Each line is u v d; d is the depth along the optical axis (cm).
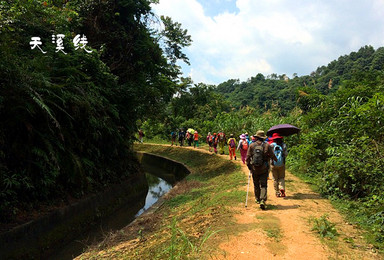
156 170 1922
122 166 1164
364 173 558
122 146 1136
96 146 939
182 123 3002
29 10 752
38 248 573
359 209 472
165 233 518
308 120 1194
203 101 3697
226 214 510
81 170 749
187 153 1909
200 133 2736
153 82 1295
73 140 773
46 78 632
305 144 869
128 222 838
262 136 536
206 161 1540
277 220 451
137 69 1223
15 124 585
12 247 514
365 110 702
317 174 768
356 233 387
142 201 1123
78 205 744
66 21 862
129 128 1127
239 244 368
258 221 452
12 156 589
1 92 560
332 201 559
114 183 1020
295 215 472
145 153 2362
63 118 737
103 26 1130
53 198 683
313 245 353
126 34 1138
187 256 347
